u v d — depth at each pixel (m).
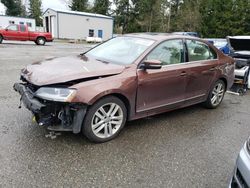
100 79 3.71
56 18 35.66
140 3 53.72
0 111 4.79
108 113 3.89
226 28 38.56
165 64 4.55
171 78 4.56
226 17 38.41
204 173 3.33
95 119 3.76
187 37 5.05
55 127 3.62
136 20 54.66
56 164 3.27
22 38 21.70
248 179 2.17
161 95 4.52
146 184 3.03
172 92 4.70
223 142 4.23
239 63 7.41
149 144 3.97
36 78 3.62
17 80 7.35
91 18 38.00
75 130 3.59
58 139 3.88
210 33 40.50
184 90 4.93
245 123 5.14
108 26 39.97
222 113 5.66
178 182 3.12
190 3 45.91
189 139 4.25
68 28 36.56
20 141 3.75
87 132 3.72
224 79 5.92
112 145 3.86
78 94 3.46
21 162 3.26
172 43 4.72
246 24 38.78
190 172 3.33
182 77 4.77
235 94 7.42
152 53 4.37
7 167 3.14
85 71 3.71
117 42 4.91
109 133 3.96
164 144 4.01
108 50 4.75
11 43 22.05
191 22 40.97
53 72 3.67
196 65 5.07
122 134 4.25
